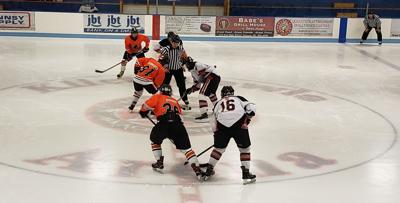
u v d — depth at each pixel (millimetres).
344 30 21484
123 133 7738
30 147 6988
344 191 5793
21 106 9250
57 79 11867
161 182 5871
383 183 6094
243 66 14656
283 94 11070
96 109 9156
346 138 7938
